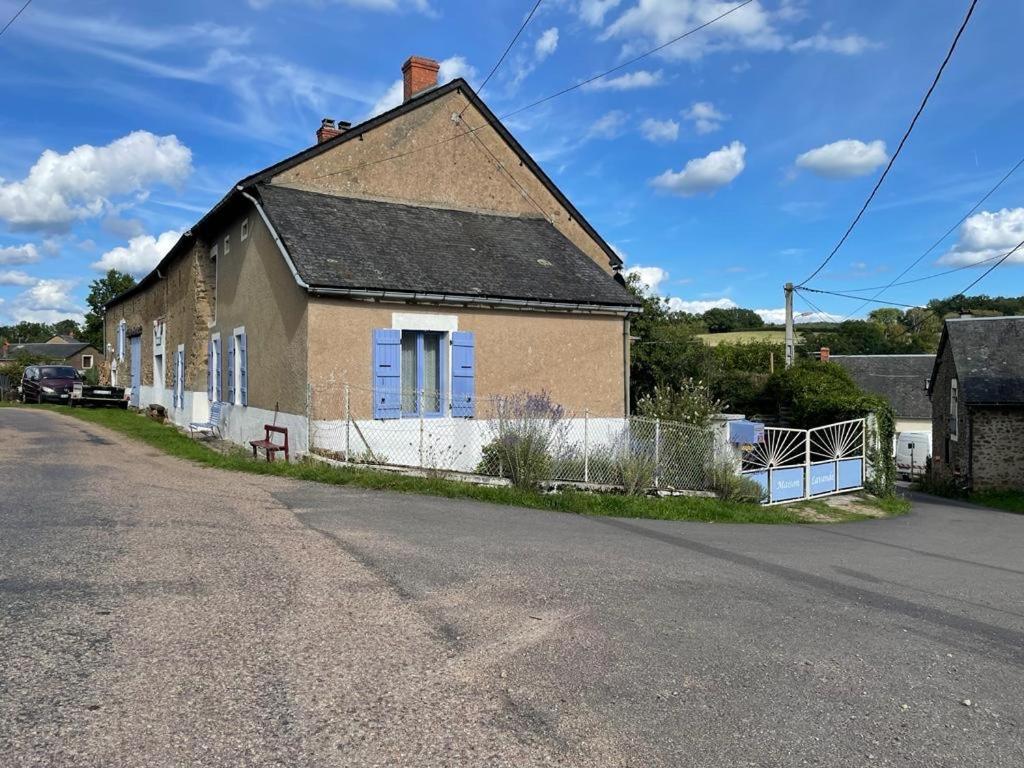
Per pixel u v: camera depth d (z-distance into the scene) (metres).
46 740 2.96
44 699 3.30
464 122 17.06
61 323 122.88
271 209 13.70
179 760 2.88
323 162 15.27
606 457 12.59
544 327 14.92
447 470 11.86
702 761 3.17
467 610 4.97
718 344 45.91
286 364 13.09
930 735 3.60
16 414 21.31
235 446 14.39
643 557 7.26
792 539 9.79
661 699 3.78
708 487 13.23
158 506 7.77
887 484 16.84
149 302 25.88
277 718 3.26
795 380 21.33
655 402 17.27
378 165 15.93
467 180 17.11
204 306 18.83
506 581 5.79
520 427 11.96
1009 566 9.02
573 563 6.65
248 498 8.70
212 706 3.33
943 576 7.82
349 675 3.77
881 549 9.62
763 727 3.55
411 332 13.52
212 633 4.20
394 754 3.03
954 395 26.12
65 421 19.31
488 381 14.20
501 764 3.02
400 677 3.79
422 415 12.87
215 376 18.06
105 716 3.19
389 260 13.54
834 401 17.58
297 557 5.98
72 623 4.22
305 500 8.88
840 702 3.93
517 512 9.55
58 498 7.94
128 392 27.47
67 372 29.28
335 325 12.45
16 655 3.75
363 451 12.59
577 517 9.77
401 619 4.67
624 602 5.48
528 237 16.86
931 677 4.43
